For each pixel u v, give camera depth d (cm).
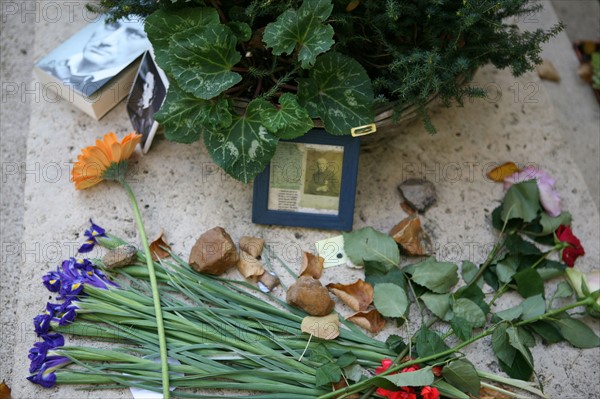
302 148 174
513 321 167
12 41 214
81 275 170
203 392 160
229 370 158
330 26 158
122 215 183
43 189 186
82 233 181
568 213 184
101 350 161
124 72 194
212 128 166
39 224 182
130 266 173
